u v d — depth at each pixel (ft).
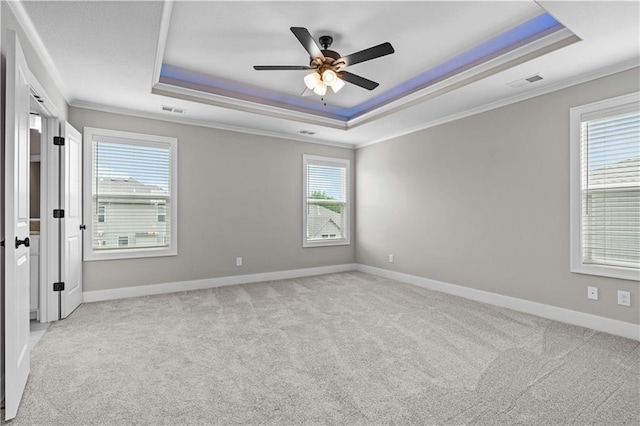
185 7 7.99
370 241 18.90
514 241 11.89
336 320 10.68
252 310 11.74
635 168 9.16
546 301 10.97
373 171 18.67
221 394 6.34
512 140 11.93
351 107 15.80
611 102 9.41
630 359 7.82
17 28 7.03
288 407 5.92
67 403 6.01
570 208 10.33
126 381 6.81
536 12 8.29
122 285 13.35
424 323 10.39
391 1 7.84
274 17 8.46
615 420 5.56
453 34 9.30
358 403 6.05
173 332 9.59
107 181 13.17
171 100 12.34
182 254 14.66
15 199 5.66
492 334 9.45
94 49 8.55
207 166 15.28
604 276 9.62
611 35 7.77
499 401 6.12
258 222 16.70
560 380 6.86
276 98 14.51
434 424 5.46
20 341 6.15
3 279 6.03
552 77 10.15
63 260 10.71
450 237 14.26
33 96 8.64
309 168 18.60
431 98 12.07
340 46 9.95
